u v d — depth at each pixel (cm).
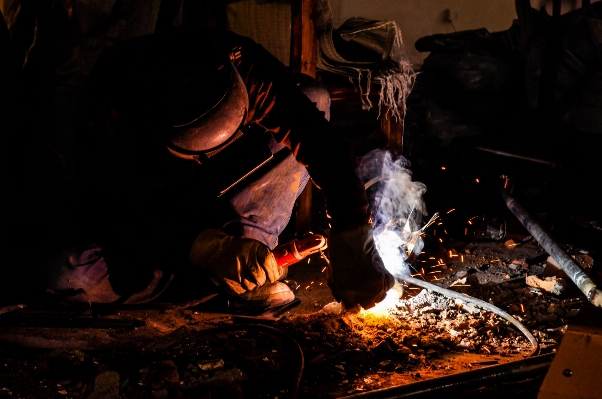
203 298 395
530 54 729
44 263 375
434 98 755
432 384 271
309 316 374
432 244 521
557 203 640
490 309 384
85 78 414
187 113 308
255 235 389
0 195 389
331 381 305
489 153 716
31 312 367
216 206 368
